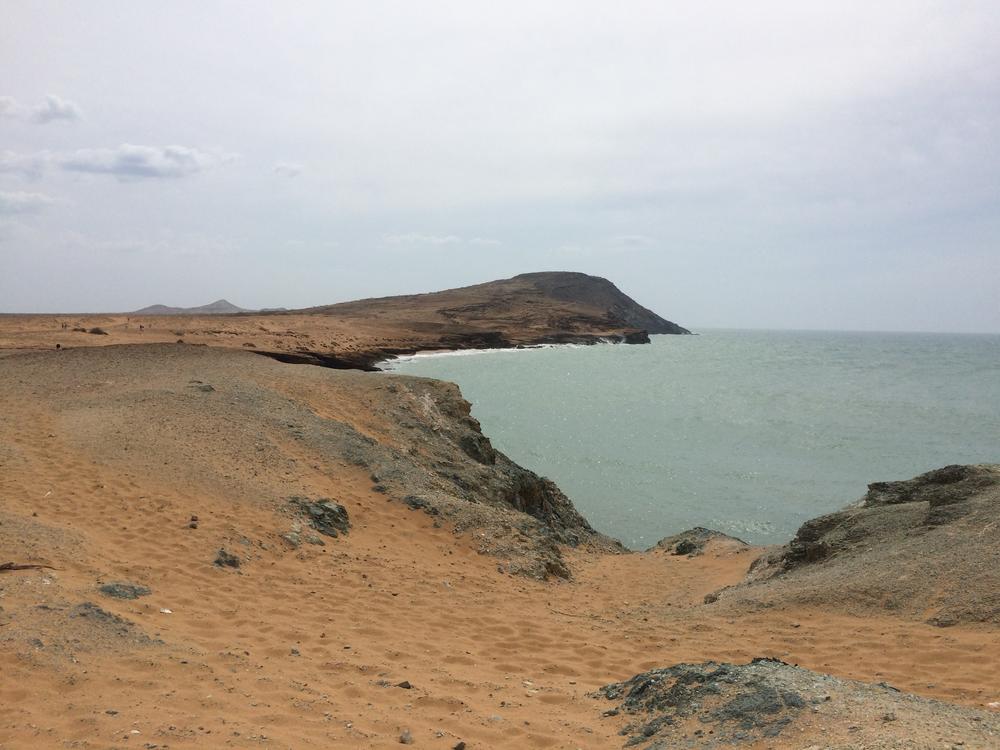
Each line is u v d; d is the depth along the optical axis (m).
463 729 5.18
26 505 10.08
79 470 11.84
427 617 8.70
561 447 33.81
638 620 9.78
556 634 8.46
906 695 4.98
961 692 6.27
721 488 27.12
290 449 15.19
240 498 11.95
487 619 8.88
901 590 9.02
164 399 16.36
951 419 43.41
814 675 5.31
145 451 13.02
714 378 71.50
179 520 10.54
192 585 8.52
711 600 11.31
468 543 13.23
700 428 39.75
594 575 14.68
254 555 10.05
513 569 12.53
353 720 5.15
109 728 4.57
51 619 6.18
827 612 9.05
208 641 6.73
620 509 24.69
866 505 12.54
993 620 7.79
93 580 7.74
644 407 47.91
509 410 44.56
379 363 67.00
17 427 14.01
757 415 44.88
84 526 9.77
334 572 10.15
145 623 6.80
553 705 5.93
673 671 5.90
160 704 5.05
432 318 127.62
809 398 54.38
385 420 19.39
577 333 132.00
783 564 12.15
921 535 10.55
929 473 12.44
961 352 139.88
